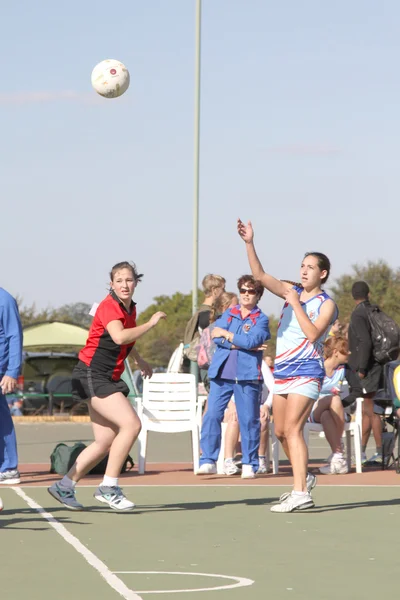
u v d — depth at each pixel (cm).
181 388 3328
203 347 3288
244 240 2311
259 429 3119
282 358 2305
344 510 2364
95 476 3173
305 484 2347
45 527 2089
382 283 15912
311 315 2283
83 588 1470
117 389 2273
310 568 1638
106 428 2334
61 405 7431
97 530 2053
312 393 2297
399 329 3441
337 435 3288
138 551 1800
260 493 2725
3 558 1723
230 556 1752
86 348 2291
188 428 3319
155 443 4938
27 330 7875
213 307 3359
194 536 1975
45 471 3338
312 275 2308
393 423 3416
